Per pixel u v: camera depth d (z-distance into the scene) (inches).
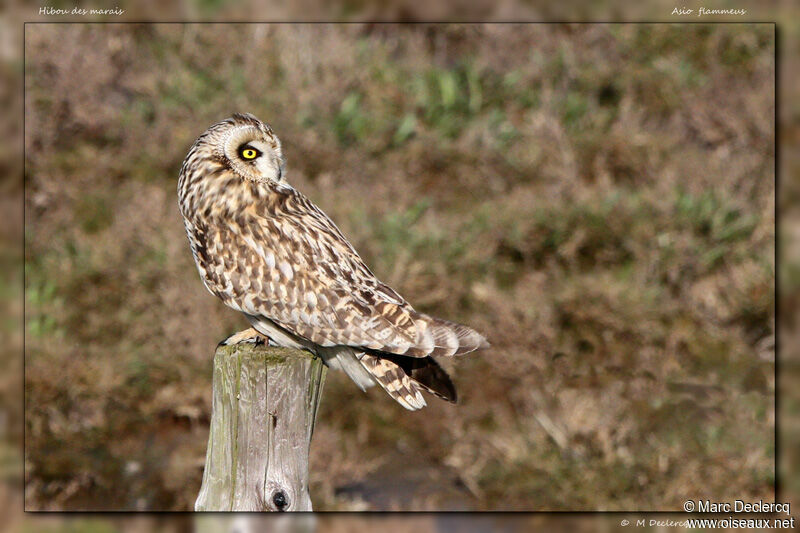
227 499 245.6
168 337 478.6
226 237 291.9
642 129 617.3
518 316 484.7
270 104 621.3
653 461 420.2
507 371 469.1
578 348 482.6
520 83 657.0
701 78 649.6
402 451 438.6
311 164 594.9
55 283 510.0
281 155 303.4
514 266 534.0
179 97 635.5
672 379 474.6
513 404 459.8
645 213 543.2
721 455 419.8
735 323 509.7
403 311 273.6
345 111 622.8
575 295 490.6
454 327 265.6
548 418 446.6
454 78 662.5
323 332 279.3
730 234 540.7
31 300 499.5
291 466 244.8
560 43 669.9
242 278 288.2
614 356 476.7
